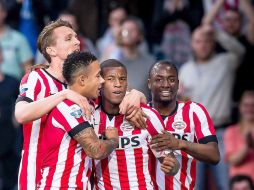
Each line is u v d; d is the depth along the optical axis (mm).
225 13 25594
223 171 22922
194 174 15969
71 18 25406
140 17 27375
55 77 15242
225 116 23922
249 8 25703
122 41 23812
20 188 14945
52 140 14250
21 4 26094
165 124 15875
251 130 23047
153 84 15797
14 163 24109
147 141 15094
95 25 26859
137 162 15039
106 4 26969
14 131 24094
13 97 24188
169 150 14898
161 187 15688
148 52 26344
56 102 14242
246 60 24859
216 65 24016
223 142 23328
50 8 26406
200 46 23969
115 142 14398
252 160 22938
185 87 23953
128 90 15992
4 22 25516
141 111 14984
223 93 23969
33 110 14195
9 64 24844
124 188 14977
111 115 15094
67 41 15266
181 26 26203
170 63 15844
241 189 22078
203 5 26609
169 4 26484
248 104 23047
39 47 15508
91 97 14492
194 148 15023
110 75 14844
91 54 14438
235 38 25109
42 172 14359
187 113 15914
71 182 14188
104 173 15016
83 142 14055
